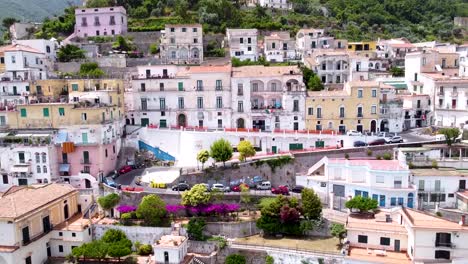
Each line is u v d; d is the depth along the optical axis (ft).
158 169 324.60
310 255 230.48
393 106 356.38
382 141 322.96
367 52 495.41
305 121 351.67
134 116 364.79
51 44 449.06
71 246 257.14
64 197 271.49
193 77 359.25
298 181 297.94
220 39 527.81
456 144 302.25
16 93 346.54
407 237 227.61
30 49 389.39
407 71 419.74
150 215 260.42
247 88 356.38
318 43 497.05
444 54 406.00
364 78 416.87
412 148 302.04
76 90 348.79
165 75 369.91
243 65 432.25
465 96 350.64
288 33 531.91
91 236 265.34
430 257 216.13
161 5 616.80
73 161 308.81
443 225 218.38
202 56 474.49
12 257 229.45
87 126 307.17
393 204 262.26
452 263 213.05
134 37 527.81
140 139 345.10
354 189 272.51
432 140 320.70
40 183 299.17
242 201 277.64
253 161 306.35
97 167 307.58
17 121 316.19
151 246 254.68
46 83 344.69
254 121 358.23
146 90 362.74
